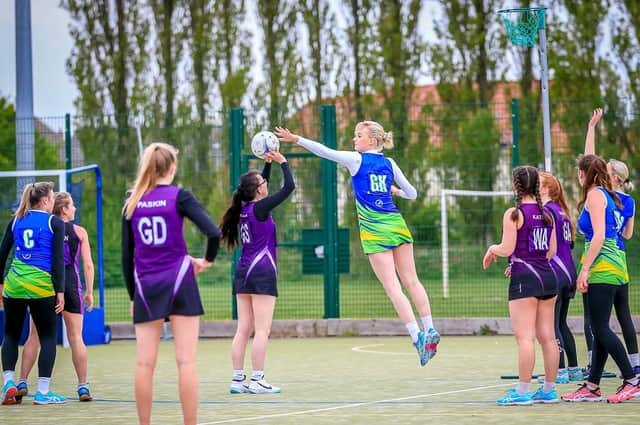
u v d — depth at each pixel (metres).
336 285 25.47
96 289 29.98
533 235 12.66
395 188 15.27
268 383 15.77
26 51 26.92
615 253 13.34
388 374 17.23
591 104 28.45
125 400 14.41
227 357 20.75
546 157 17.78
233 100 49.69
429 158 28.59
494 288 29.00
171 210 10.16
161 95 50.47
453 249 29.19
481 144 28.94
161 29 50.56
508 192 28.78
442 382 15.97
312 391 15.07
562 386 15.20
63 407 13.66
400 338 24.64
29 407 13.71
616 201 13.44
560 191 14.39
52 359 14.10
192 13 51.12
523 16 17.84
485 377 16.55
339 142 27.69
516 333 12.95
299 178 25.62
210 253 10.16
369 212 14.73
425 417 12.13
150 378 10.27
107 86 50.25
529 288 12.68
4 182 28.17
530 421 11.63
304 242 25.64
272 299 15.16
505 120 29.34
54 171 23.02
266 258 15.09
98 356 21.25
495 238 29.14
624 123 27.19
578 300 29.73
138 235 10.21
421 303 14.70
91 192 29.14
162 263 10.16
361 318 26.00
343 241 25.50
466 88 48.00
